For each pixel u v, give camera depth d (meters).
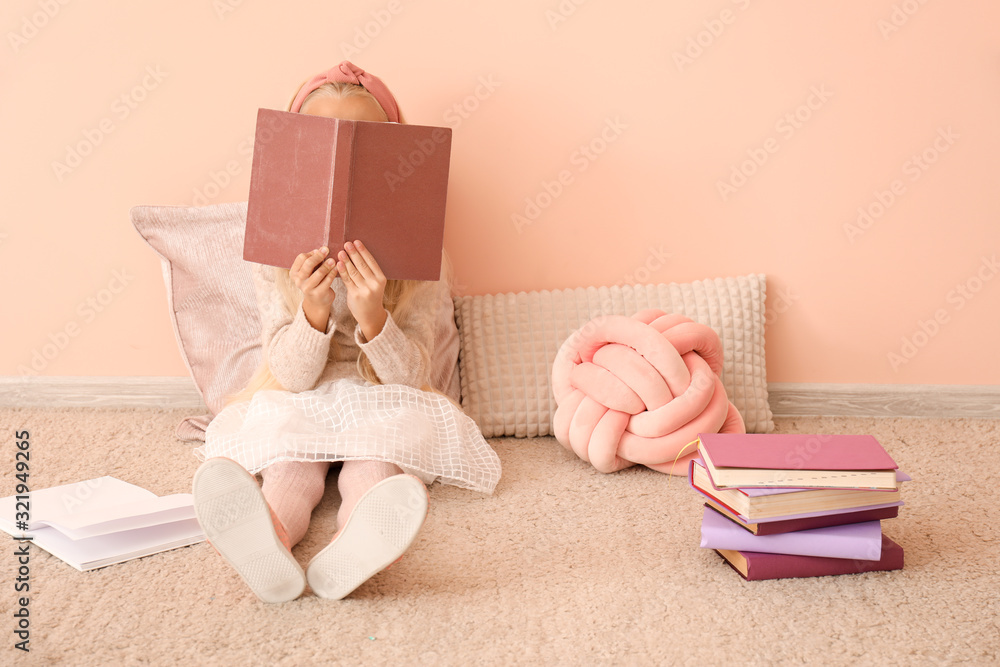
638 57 1.77
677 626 0.93
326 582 0.96
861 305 1.85
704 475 1.14
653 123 1.79
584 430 1.49
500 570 1.07
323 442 1.24
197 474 0.86
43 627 0.91
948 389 1.87
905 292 1.84
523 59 1.77
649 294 1.80
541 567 1.08
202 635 0.90
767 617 0.95
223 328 1.71
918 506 1.31
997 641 0.90
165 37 1.75
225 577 1.04
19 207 1.81
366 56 1.76
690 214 1.83
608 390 1.47
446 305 1.77
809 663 0.86
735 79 1.77
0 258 1.83
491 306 1.79
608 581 1.04
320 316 1.35
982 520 1.25
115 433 1.69
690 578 1.05
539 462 1.57
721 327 1.77
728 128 1.79
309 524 1.23
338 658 0.85
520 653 0.87
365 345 1.34
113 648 0.87
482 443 1.45
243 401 1.46
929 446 1.65
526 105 1.78
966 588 1.02
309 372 1.38
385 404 1.37
